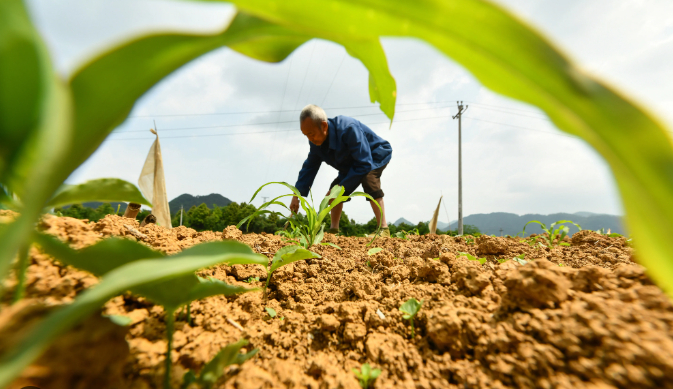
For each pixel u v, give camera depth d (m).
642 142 0.33
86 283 0.80
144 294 0.58
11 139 0.38
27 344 0.33
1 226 0.35
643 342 0.58
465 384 0.70
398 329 0.94
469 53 0.38
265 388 0.71
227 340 0.89
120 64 0.38
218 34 0.42
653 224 0.35
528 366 0.66
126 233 1.46
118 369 0.57
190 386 0.65
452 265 1.33
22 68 0.35
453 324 0.80
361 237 3.58
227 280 1.36
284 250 1.27
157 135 3.64
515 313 0.80
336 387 0.73
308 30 0.39
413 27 0.37
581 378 0.59
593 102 0.33
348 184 3.69
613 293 0.76
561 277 0.80
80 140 0.40
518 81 0.38
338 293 1.33
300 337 0.97
